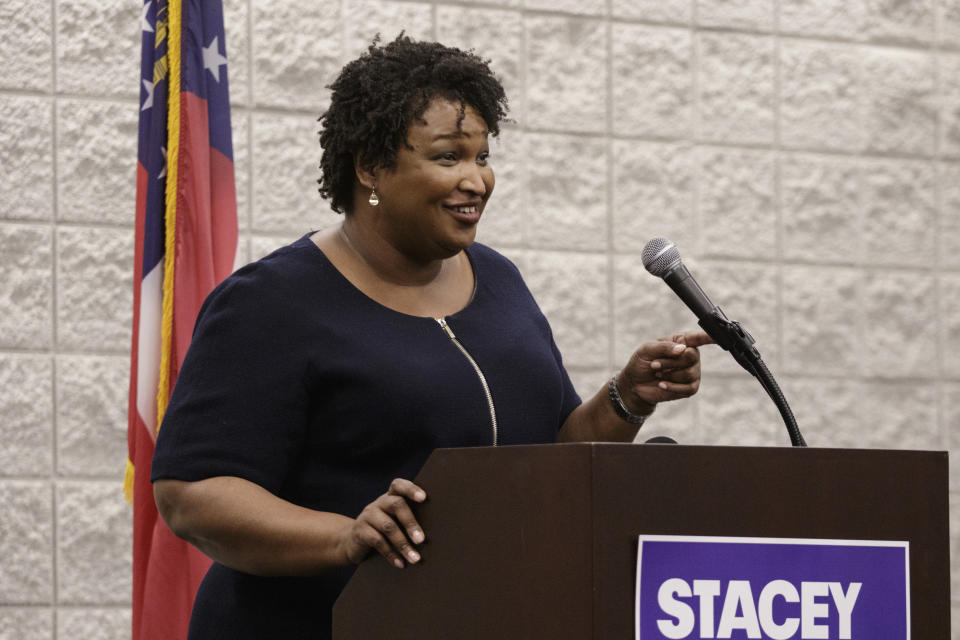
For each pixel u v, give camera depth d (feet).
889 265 48.26
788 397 46.68
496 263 20.38
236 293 17.93
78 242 39.78
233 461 17.20
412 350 18.03
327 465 17.98
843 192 47.93
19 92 39.63
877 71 48.67
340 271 18.57
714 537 13.87
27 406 39.01
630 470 13.62
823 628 14.19
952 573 47.78
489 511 14.33
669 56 46.26
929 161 49.03
